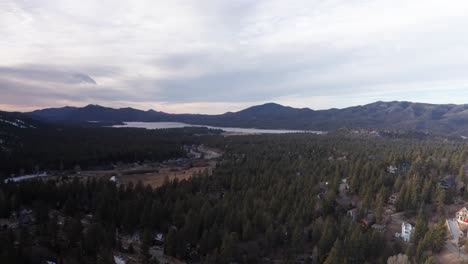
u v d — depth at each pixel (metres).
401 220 105.38
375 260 82.19
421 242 81.12
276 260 86.12
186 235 89.31
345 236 84.69
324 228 88.75
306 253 88.88
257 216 96.75
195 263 83.44
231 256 80.25
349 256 77.88
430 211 108.94
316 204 108.12
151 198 111.56
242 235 90.94
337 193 121.81
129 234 98.06
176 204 102.56
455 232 96.06
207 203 101.94
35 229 86.00
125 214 98.38
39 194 115.38
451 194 115.44
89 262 73.75
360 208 105.00
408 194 110.25
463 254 84.12
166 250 86.50
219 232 88.88
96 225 84.62
